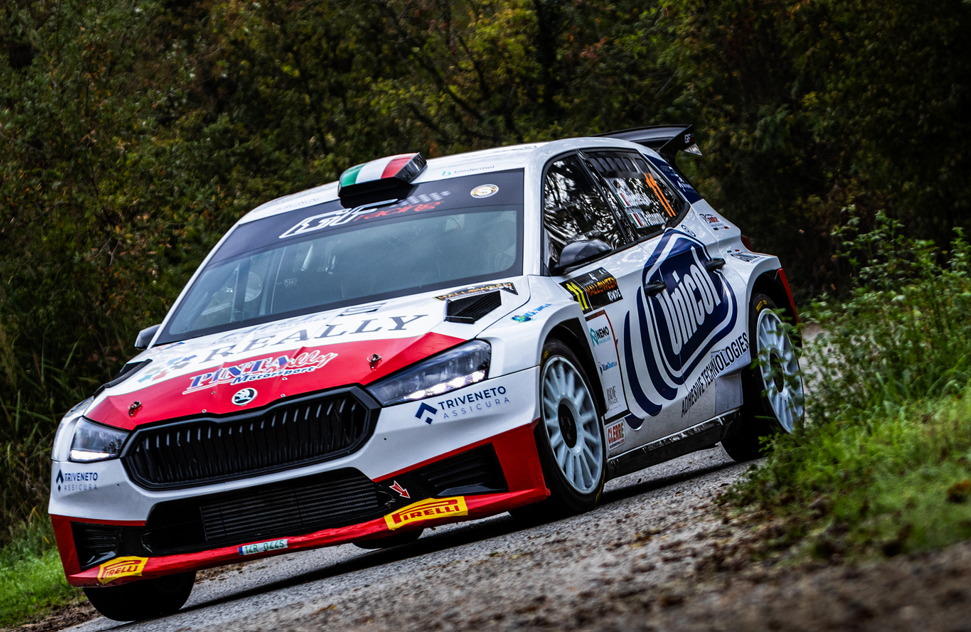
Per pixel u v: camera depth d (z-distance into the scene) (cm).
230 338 1341
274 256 1483
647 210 1642
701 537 880
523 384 1180
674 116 6931
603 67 7206
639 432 1380
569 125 7262
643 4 7738
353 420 1152
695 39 6444
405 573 1087
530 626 686
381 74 7444
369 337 1216
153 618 1338
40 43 3688
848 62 5084
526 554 998
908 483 802
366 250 1427
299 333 1270
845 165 6231
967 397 1075
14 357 2895
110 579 1212
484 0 7512
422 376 1162
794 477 1008
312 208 1575
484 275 1343
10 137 3494
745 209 6506
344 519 1152
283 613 1017
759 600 607
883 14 4869
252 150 6831
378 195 1534
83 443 1239
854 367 1300
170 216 3788
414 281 1360
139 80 4278
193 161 4309
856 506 777
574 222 1464
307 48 7206
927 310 1373
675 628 590
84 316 3206
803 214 6259
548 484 1188
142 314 3406
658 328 1464
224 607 1234
